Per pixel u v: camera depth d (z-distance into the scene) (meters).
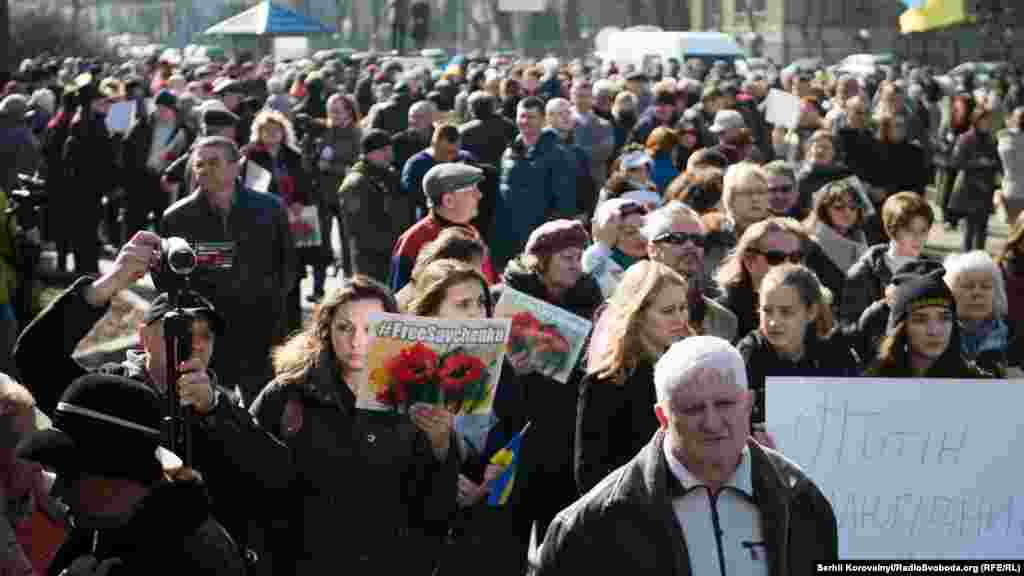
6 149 30.44
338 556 9.77
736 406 7.67
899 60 105.44
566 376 12.35
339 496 9.80
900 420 9.71
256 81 48.66
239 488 9.38
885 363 12.15
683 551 7.73
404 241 17.47
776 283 11.76
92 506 7.05
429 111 29.92
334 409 9.94
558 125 29.11
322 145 31.31
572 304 13.61
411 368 9.86
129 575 6.90
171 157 33.09
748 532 7.82
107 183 32.41
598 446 10.84
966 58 132.38
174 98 33.28
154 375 9.66
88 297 10.08
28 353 10.06
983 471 9.73
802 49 138.88
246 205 17.16
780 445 9.73
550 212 24.94
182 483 7.05
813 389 9.70
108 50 104.56
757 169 17.75
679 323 10.83
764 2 142.12
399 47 98.00
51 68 57.88
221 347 17.05
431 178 17.34
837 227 18.50
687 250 13.67
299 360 10.06
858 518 9.73
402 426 9.90
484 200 25.23
